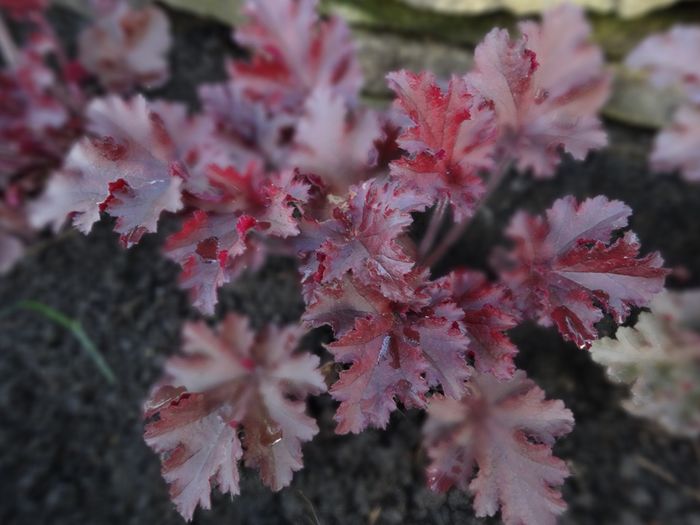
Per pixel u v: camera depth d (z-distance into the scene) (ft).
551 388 1.15
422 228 0.93
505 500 0.76
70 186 0.81
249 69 1.21
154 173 0.81
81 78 1.51
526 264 0.81
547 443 0.77
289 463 0.79
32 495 1.25
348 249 0.72
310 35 1.20
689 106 1.38
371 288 0.72
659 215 1.45
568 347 1.20
